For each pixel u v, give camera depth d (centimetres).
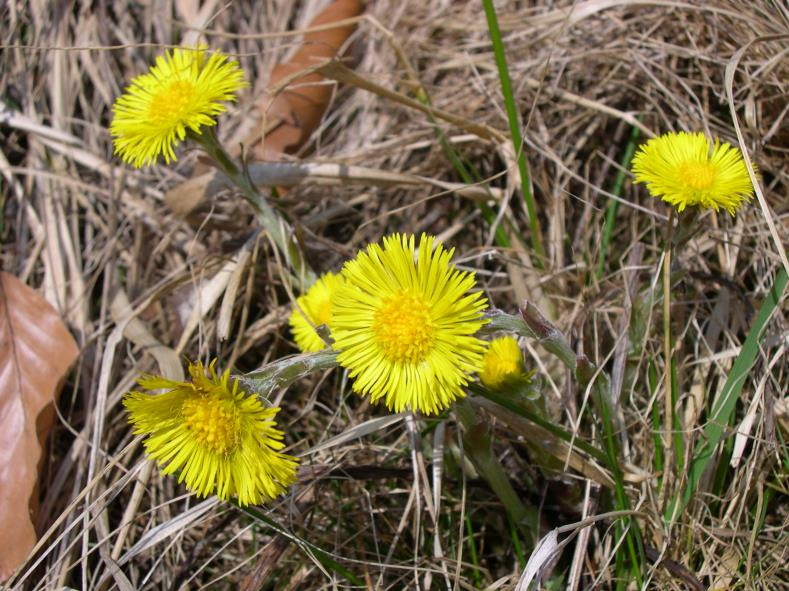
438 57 30
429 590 20
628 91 26
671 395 20
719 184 17
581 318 22
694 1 24
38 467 22
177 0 31
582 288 22
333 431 23
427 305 15
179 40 31
